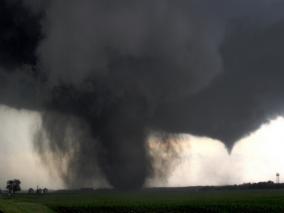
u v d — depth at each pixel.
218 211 80.25
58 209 78.56
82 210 79.38
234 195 128.75
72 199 113.12
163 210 81.12
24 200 101.31
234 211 80.44
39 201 97.19
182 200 100.19
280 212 78.44
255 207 82.19
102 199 113.81
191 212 80.00
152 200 103.62
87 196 148.00
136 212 79.44
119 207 83.12
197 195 142.75
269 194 131.50
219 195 134.12
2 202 77.12
